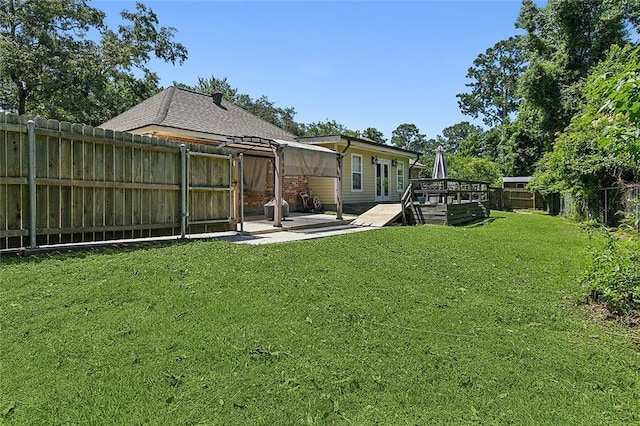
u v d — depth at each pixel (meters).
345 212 14.29
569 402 2.44
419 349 3.06
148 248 5.72
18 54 16.75
